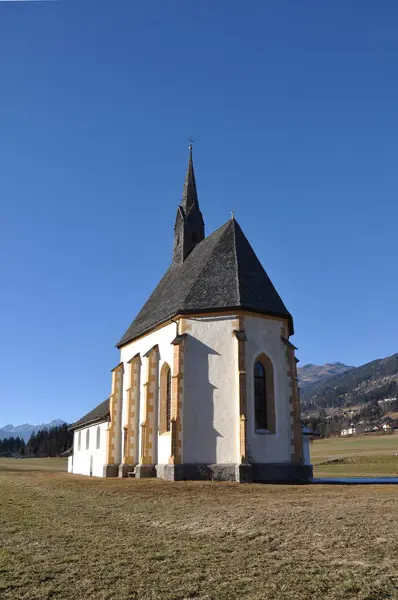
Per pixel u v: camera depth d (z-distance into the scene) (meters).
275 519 13.34
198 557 9.86
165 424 29.00
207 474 25.17
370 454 81.56
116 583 8.44
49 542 11.27
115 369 36.16
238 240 31.27
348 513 13.80
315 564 9.28
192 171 41.34
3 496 20.09
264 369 27.45
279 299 29.39
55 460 95.19
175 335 28.44
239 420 25.33
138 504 17.12
